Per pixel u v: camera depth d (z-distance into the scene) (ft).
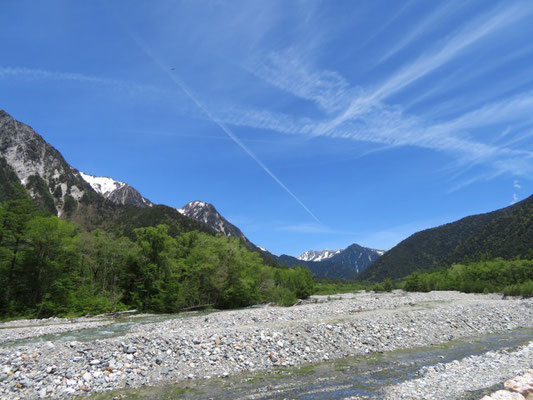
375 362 62.59
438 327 92.48
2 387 46.85
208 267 197.26
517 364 58.54
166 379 52.16
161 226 191.72
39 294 162.30
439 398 42.42
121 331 97.19
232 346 64.90
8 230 161.17
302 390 47.16
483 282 286.66
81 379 50.08
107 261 204.33
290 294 203.82
